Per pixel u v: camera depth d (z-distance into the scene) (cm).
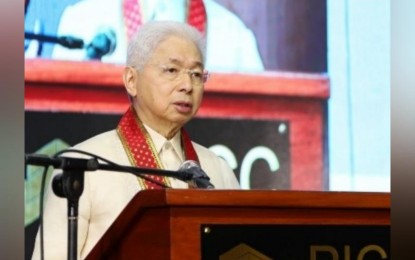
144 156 743
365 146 1038
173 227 459
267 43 1007
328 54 1029
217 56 988
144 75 756
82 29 924
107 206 712
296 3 1019
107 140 751
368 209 498
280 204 475
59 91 913
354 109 1036
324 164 1022
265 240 474
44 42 909
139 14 947
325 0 1029
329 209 490
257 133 1000
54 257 692
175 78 757
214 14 987
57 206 708
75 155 735
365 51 1042
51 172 882
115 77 935
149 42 757
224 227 467
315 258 485
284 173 1008
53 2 912
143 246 473
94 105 927
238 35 996
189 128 972
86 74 924
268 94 1005
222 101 988
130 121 762
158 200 457
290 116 1013
